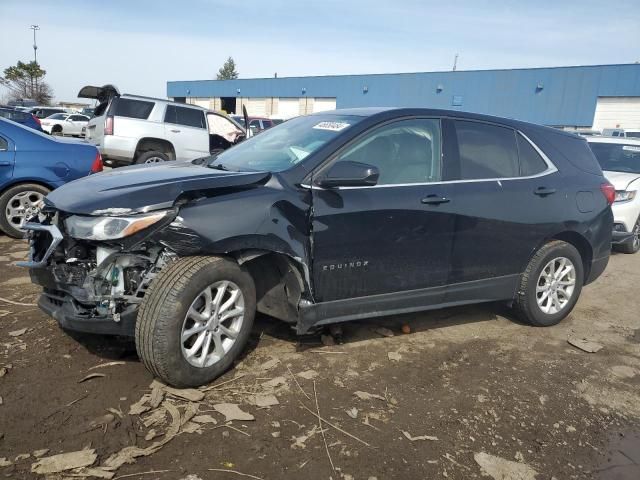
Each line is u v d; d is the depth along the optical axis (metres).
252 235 3.16
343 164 3.32
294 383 3.35
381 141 3.79
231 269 3.22
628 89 28.50
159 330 2.93
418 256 3.85
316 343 3.96
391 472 2.60
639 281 6.64
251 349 3.77
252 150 4.10
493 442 2.93
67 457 2.49
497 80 32.78
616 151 8.97
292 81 43.72
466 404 3.29
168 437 2.70
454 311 5.02
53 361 3.38
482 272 4.26
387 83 37.44
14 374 3.20
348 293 3.60
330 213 3.43
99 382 3.16
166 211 2.97
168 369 3.00
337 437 2.83
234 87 49.22
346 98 39.91
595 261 5.00
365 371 3.60
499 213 4.18
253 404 3.08
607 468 2.79
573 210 4.65
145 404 2.96
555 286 4.74
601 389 3.66
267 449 2.68
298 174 3.44
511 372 3.80
